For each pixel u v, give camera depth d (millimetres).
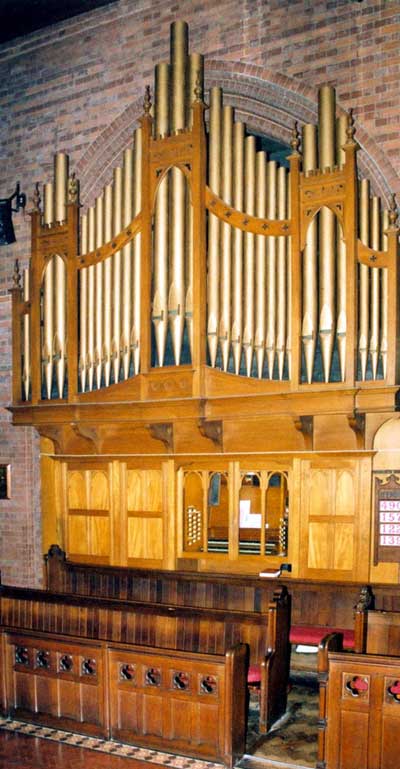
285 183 7484
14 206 10180
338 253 6832
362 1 7836
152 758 5656
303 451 7520
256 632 6324
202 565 8195
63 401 8164
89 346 8039
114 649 5926
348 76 7902
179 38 7891
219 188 7434
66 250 8242
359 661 5195
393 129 7652
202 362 7137
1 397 10258
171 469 8258
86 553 8859
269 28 8375
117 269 7832
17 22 9758
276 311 7074
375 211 7023
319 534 7613
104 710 5961
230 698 5465
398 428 7332
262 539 7910
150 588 8320
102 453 8648
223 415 7133
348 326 6645
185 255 7332
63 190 8742
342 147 6770
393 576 7363
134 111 9211
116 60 9375
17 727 6270
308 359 6828
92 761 5625
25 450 10008
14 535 10086
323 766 5320
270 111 8484
